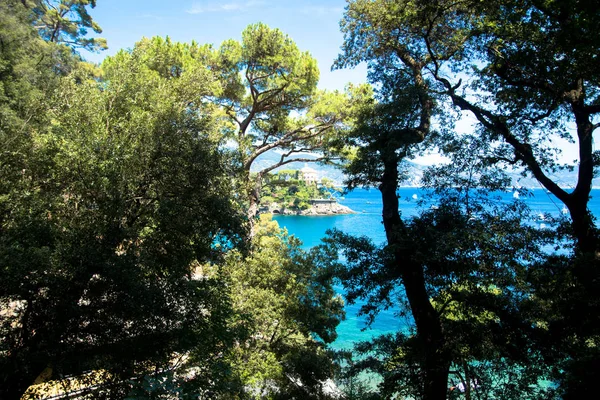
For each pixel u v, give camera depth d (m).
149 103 10.38
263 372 13.16
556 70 8.56
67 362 7.55
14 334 7.51
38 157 9.10
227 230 10.45
